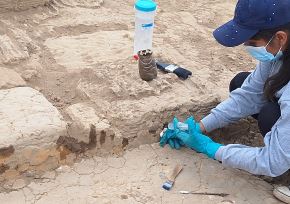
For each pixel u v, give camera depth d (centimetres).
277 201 221
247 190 225
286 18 192
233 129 254
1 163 214
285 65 203
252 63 294
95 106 240
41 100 235
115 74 259
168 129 238
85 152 232
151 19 265
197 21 337
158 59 280
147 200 216
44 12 321
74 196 214
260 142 255
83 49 287
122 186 221
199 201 218
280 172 204
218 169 234
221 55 298
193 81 263
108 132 230
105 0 353
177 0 366
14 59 268
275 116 213
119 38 302
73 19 317
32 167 221
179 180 226
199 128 235
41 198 213
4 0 310
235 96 233
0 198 212
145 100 245
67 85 256
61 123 223
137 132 238
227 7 364
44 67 269
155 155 237
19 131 216
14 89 241
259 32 197
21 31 296
